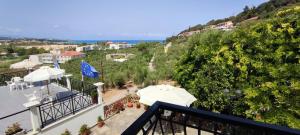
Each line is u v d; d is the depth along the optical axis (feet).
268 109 17.71
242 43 19.71
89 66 33.09
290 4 103.71
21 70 38.17
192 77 24.91
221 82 21.31
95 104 25.45
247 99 19.11
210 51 22.62
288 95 16.60
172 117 5.08
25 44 355.36
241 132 4.22
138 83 46.01
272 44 18.16
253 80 18.95
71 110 22.89
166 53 78.95
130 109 30.94
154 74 44.32
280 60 17.53
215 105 21.94
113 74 50.37
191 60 25.26
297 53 17.01
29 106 17.48
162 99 21.79
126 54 134.92
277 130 3.42
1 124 19.72
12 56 159.22
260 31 19.20
